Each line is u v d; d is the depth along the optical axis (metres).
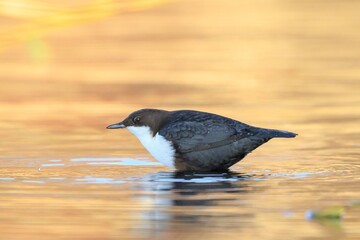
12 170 12.90
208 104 19.41
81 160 13.80
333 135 16.00
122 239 8.94
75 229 9.36
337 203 10.58
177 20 32.56
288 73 23.53
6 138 15.88
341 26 30.88
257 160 13.84
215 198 10.98
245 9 34.94
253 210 10.26
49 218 9.88
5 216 9.98
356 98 20.11
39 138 15.86
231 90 21.27
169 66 24.69
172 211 10.23
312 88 21.44
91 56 26.39
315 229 9.31
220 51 26.84
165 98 20.25
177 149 12.96
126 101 20.02
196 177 12.52
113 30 31.16
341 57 25.72
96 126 17.19
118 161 13.78
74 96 20.80
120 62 25.42
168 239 8.93
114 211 10.24
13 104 19.88
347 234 9.10
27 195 11.16
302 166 13.26
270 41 28.36
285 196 11.06
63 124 17.42
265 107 19.05
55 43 28.81
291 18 32.59
